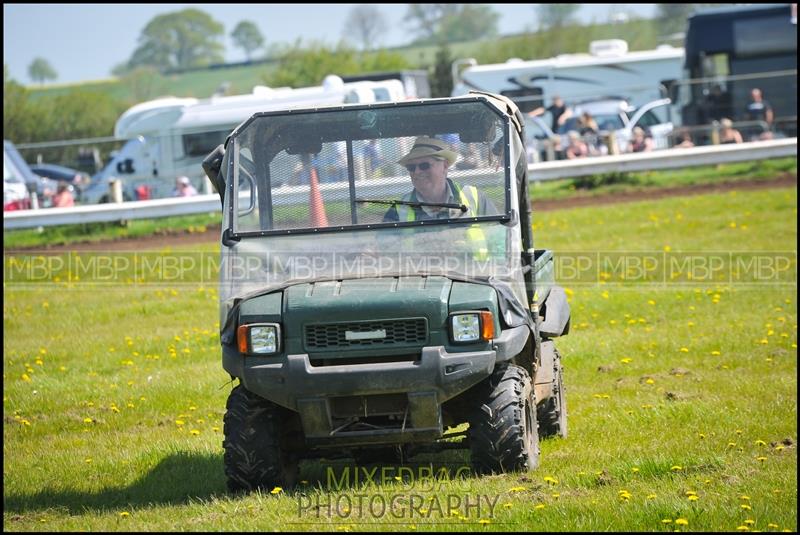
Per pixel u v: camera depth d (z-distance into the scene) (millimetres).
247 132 28312
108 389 43906
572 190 99750
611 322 53938
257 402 27000
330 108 28312
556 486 25891
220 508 25203
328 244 27453
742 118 108750
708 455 29734
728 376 41375
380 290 26047
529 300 28188
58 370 48781
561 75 119250
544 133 111688
